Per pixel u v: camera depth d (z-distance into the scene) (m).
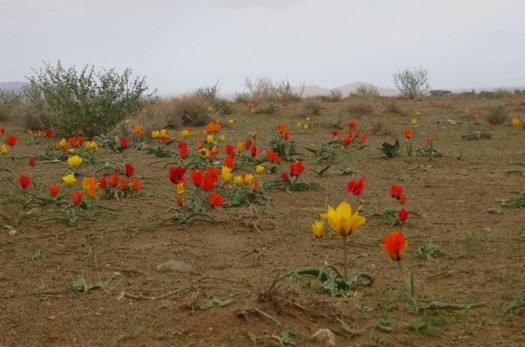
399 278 4.25
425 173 9.09
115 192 7.05
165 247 5.13
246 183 6.80
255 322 3.30
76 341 3.20
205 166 9.20
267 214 6.33
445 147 12.23
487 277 4.21
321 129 15.95
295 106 23.72
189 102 17.92
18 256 4.89
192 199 6.73
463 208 6.71
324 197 7.31
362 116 19.39
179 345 3.09
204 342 3.11
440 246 5.12
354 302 3.62
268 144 12.60
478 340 3.12
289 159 10.23
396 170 9.35
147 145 12.37
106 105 14.46
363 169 9.48
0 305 3.78
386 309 3.54
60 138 14.40
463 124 16.91
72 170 9.16
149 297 3.84
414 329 3.24
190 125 17.31
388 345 3.07
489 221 6.07
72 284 4.18
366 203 7.00
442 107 22.95
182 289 3.97
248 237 5.46
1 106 20.62
